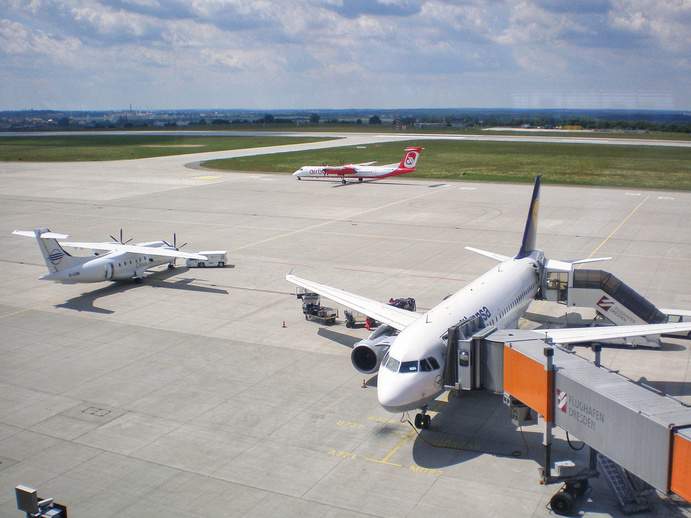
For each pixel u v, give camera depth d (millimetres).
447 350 29844
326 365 38656
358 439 29734
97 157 184500
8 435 30344
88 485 26188
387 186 121812
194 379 36656
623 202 100250
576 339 32281
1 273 61375
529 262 44375
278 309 49750
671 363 38219
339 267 62062
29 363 39125
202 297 53156
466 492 25281
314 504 24672
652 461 20812
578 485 24375
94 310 49781
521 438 29672
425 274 59125
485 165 158500
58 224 83688
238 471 27094
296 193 112500
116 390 35250
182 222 85375
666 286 54500
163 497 25281
